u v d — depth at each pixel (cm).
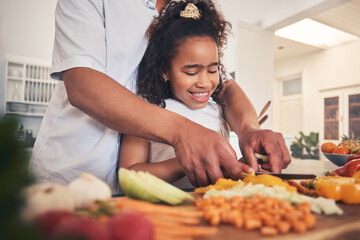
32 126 379
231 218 39
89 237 24
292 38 562
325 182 61
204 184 62
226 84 108
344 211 49
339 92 588
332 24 467
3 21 364
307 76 650
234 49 349
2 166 22
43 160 85
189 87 81
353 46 566
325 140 612
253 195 51
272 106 407
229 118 99
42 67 383
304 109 651
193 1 91
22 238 20
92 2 74
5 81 362
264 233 36
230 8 392
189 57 77
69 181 82
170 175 75
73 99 64
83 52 67
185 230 34
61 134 83
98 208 35
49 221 26
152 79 87
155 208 39
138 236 27
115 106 59
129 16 80
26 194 24
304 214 41
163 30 84
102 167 82
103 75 64
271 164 75
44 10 386
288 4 358
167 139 61
